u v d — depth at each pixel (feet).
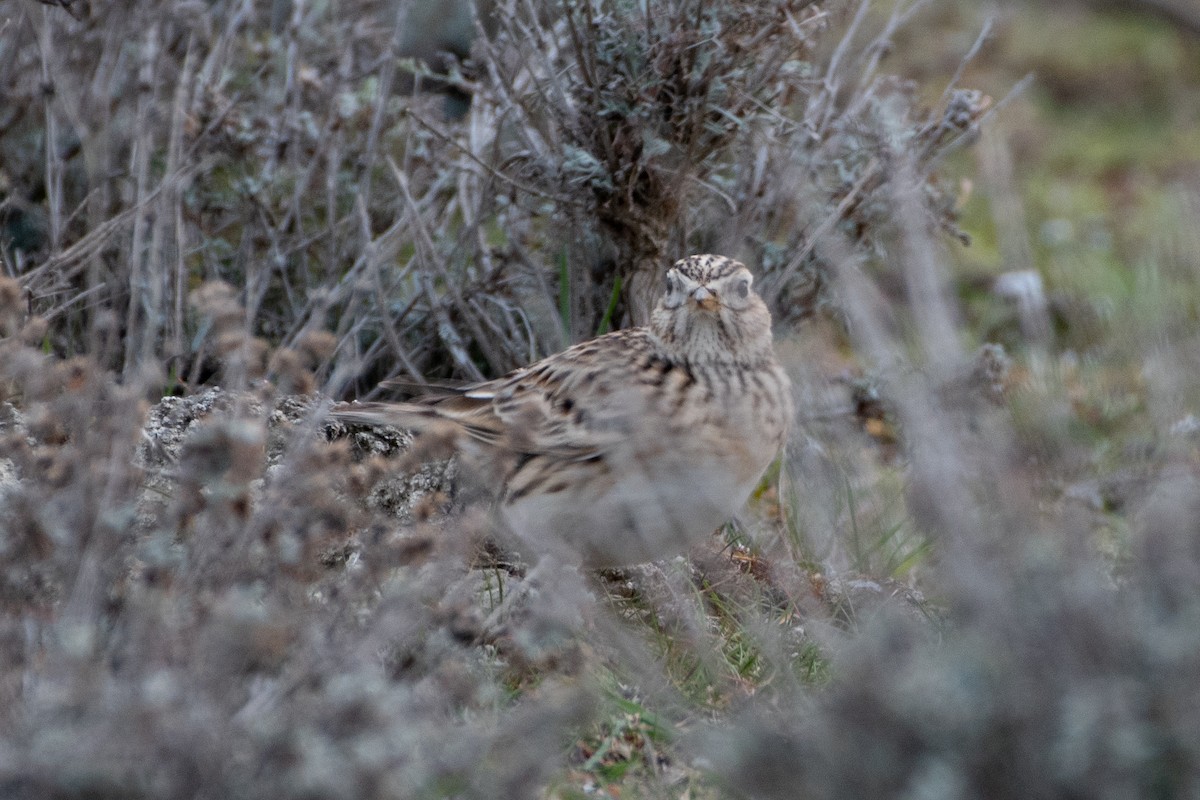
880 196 40.88
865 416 42.65
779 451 35.70
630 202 39.01
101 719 18.62
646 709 27.25
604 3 38.68
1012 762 17.92
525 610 29.94
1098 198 66.69
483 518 27.63
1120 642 18.44
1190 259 40.73
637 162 38.50
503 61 41.16
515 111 40.57
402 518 32.96
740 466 31.71
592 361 32.63
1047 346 42.78
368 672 20.36
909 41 71.20
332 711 19.33
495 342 42.75
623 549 31.60
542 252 44.09
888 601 29.89
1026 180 68.33
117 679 20.10
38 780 18.13
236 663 20.44
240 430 22.49
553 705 23.91
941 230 44.16
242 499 22.48
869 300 30.83
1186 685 18.02
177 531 24.31
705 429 31.17
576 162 38.60
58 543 22.29
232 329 23.73
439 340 43.57
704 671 29.09
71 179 44.60
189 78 43.78
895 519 38.22
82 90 44.65
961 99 42.34
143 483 27.22
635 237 39.93
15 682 21.62
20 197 44.62
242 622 19.75
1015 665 18.38
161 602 20.94
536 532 31.53
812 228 41.78
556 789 24.75
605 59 38.34
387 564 23.88
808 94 43.06
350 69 45.47
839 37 46.62
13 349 25.85
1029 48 79.25
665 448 30.99
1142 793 17.89
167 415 32.01
